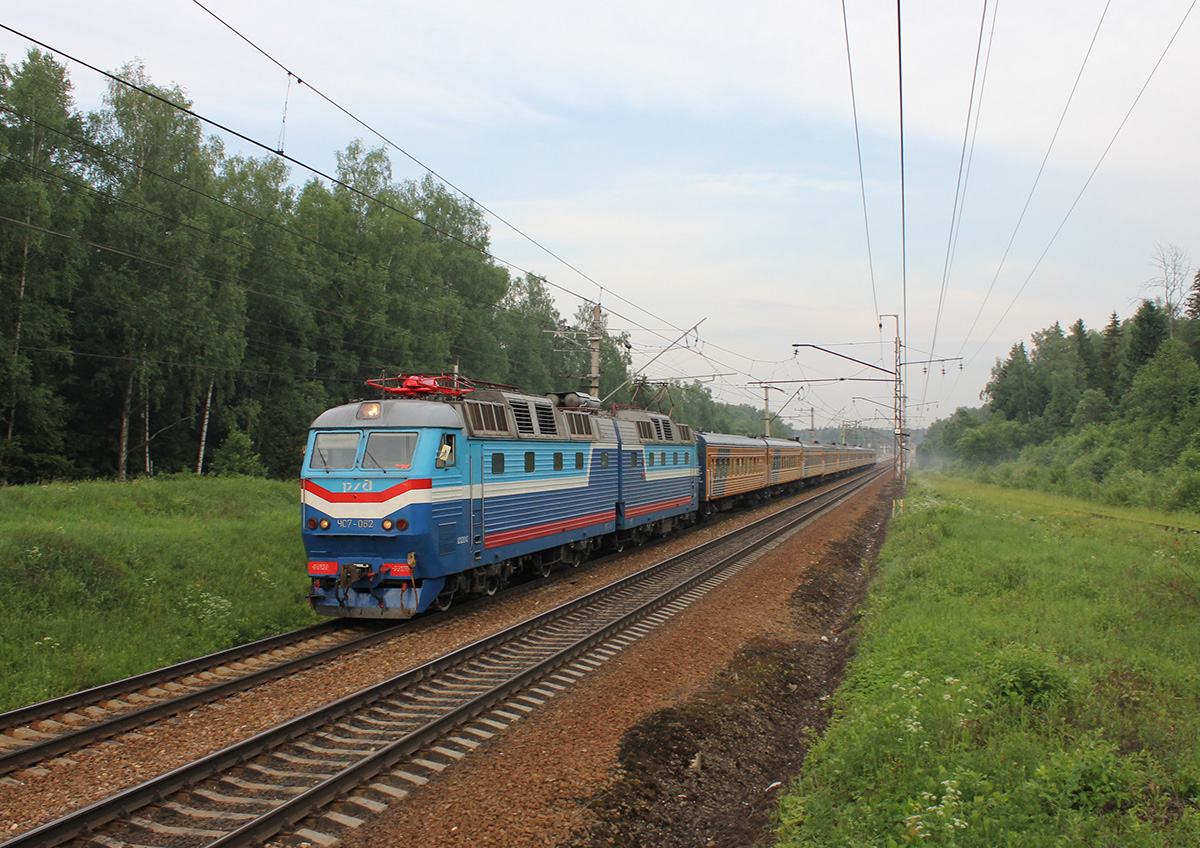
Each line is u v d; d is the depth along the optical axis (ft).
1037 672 27.27
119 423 109.91
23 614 33.40
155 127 103.76
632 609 43.52
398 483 37.86
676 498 78.84
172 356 102.94
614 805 21.66
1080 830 17.20
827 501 131.75
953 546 59.52
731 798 24.04
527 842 19.34
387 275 130.41
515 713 27.84
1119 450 161.89
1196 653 31.89
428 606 39.78
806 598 52.24
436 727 25.22
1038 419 263.90
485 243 160.97
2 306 88.74
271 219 121.19
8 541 38.34
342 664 33.09
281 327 124.57
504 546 46.09
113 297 100.73
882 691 29.17
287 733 24.71
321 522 38.73
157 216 102.06
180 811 20.06
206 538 48.85
